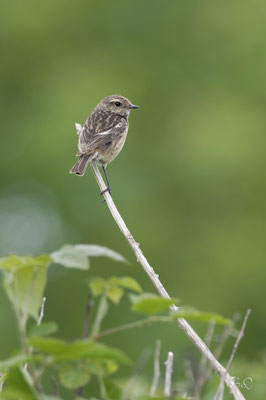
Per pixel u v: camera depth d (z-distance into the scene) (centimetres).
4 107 2225
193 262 2033
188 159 2016
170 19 2289
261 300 1986
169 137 2103
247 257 2020
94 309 1923
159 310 306
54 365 315
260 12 2253
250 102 2162
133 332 1797
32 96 2195
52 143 2019
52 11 2252
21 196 2064
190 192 2052
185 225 2061
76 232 2033
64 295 1992
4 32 2233
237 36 2242
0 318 1769
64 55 2269
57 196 2034
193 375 336
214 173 2005
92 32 2294
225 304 1977
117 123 1005
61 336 1962
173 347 1712
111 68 2214
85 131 982
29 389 303
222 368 419
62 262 315
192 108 2152
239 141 2009
